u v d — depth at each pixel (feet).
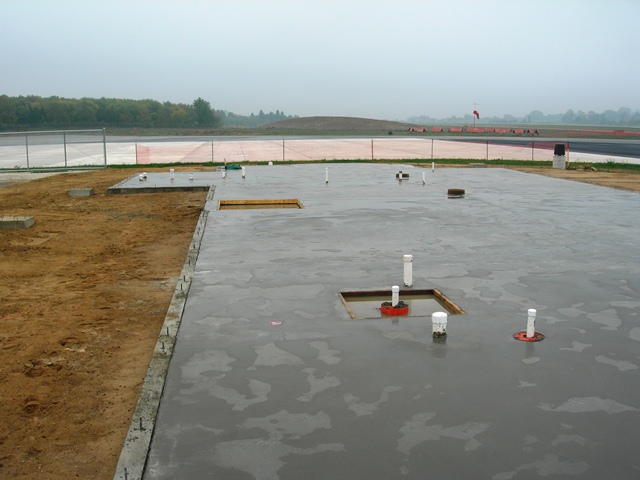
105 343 26.18
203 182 80.23
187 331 24.57
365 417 17.56
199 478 14.82
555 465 15.16
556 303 27.81
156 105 553.64
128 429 18.57
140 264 40.65
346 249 38.81
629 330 24.36
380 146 186.60
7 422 19.44
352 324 25.25
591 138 251.80
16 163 129.70
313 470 15.03
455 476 14.71
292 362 21.48
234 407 18.30
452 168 100.83
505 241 41.11
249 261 35.78
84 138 266.36
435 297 29.73
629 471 14.93
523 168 104.01
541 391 19.13
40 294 33.65
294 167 104.27
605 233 43.86
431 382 19.79
